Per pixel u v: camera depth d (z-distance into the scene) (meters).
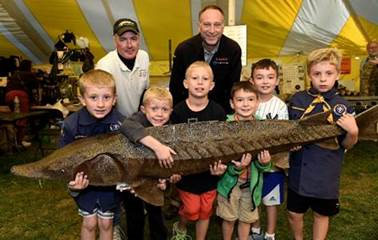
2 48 9.63
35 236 3.83
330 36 8.38
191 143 2.57
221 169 2.69
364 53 9.00
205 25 3.37
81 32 8.62
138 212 3.18
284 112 3.12
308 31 8.27
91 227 2.75
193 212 3.04
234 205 3.09
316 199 2.90
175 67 3.63
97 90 2.62
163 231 3.20
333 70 2.88
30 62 9.65
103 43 9.04
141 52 3.46
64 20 8.09
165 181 2.67
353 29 8.02
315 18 7.71
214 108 3.07
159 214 3.17
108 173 2.43
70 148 2.45
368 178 5.58
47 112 7.06
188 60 3.55
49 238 3.78
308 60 2.99
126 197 3.05
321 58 2.87
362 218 4.11
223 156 2.62
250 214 3.11
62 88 8.06
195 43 3.55
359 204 4.52
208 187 3.03
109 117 2.77
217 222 3.94
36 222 4.18
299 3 7.24
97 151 2.40
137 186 2.55
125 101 3.38
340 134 2.81
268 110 3.18
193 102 3.03
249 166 3.00
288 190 3.04
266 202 3.23
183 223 3.45
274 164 2.89
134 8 7.52
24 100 7.57
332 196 2.87
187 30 8.34
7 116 6.20
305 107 2.98
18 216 4.36
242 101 3.00
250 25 8.15
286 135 2.75
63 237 3.81
